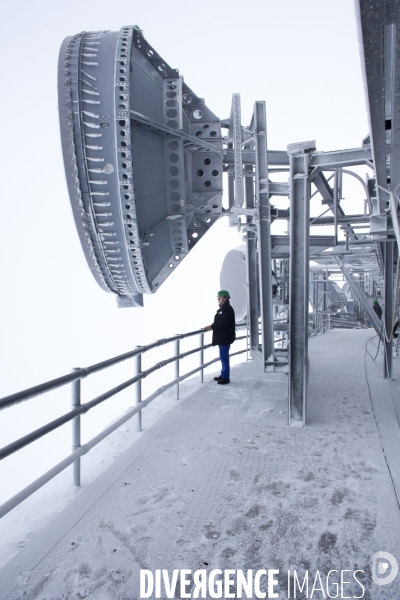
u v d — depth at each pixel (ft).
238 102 21.33
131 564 8.94
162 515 10.94
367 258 44.37
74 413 11.69
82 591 8.13
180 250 21.71
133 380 16.52
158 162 19.13
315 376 30.66
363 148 17.38
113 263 18.76
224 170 24.12
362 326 88.94
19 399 8.91
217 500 11.75
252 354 34.24
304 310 18.60
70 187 16.94
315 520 10.64
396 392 25.04
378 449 15.53
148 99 18.28
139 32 17.75
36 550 9.41
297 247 18.53
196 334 26.21
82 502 11.64
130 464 14.24
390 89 8.85
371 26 6.40
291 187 18.54
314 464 14.20
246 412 20.72
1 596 7.99
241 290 37.70
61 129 16.28
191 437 17.01
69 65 16.28
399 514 10.85
